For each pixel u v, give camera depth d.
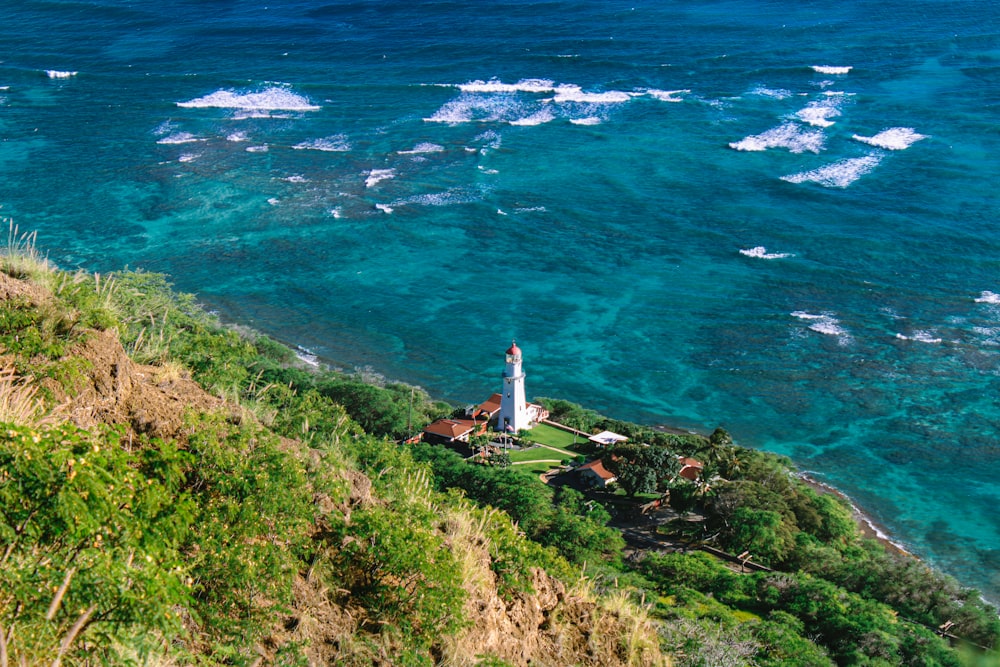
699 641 21.78
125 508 11.37
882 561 51.62
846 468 67.62
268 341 80.38
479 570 17.28
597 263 101.31
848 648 37.78
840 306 90.38
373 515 16.31
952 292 91.62
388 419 65.62
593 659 17.27
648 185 120.62
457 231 109.06
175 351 21.86
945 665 37.50
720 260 100.88
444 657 14.98
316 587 14.84
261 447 16.00
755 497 56.75
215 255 101.75
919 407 74.38
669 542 55.75
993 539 60.06
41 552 10.25
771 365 81.31
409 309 92.50
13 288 16.56
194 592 13.05
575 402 77.12
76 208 112.31
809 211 111.31
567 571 20.48
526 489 52.50
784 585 43.69
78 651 10.02
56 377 14.55
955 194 113.19
